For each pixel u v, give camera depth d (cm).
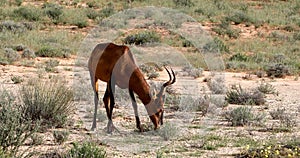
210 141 2930
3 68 6000
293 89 5569
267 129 3319
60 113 3138
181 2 12181
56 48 7425
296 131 3288
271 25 10900
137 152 2678
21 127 2441
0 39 7888
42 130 2969
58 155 2459
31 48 7550
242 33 10188
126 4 11644
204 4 12444
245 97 4381
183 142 2895
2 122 2356
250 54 8325
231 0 13325
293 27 10800
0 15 9988
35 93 3170
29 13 10044
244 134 3148
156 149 2719
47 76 5491
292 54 8656
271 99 4778
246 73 6706
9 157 2184
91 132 2975
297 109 4216
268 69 6769
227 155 2648
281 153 2598
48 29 9369
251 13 11775
